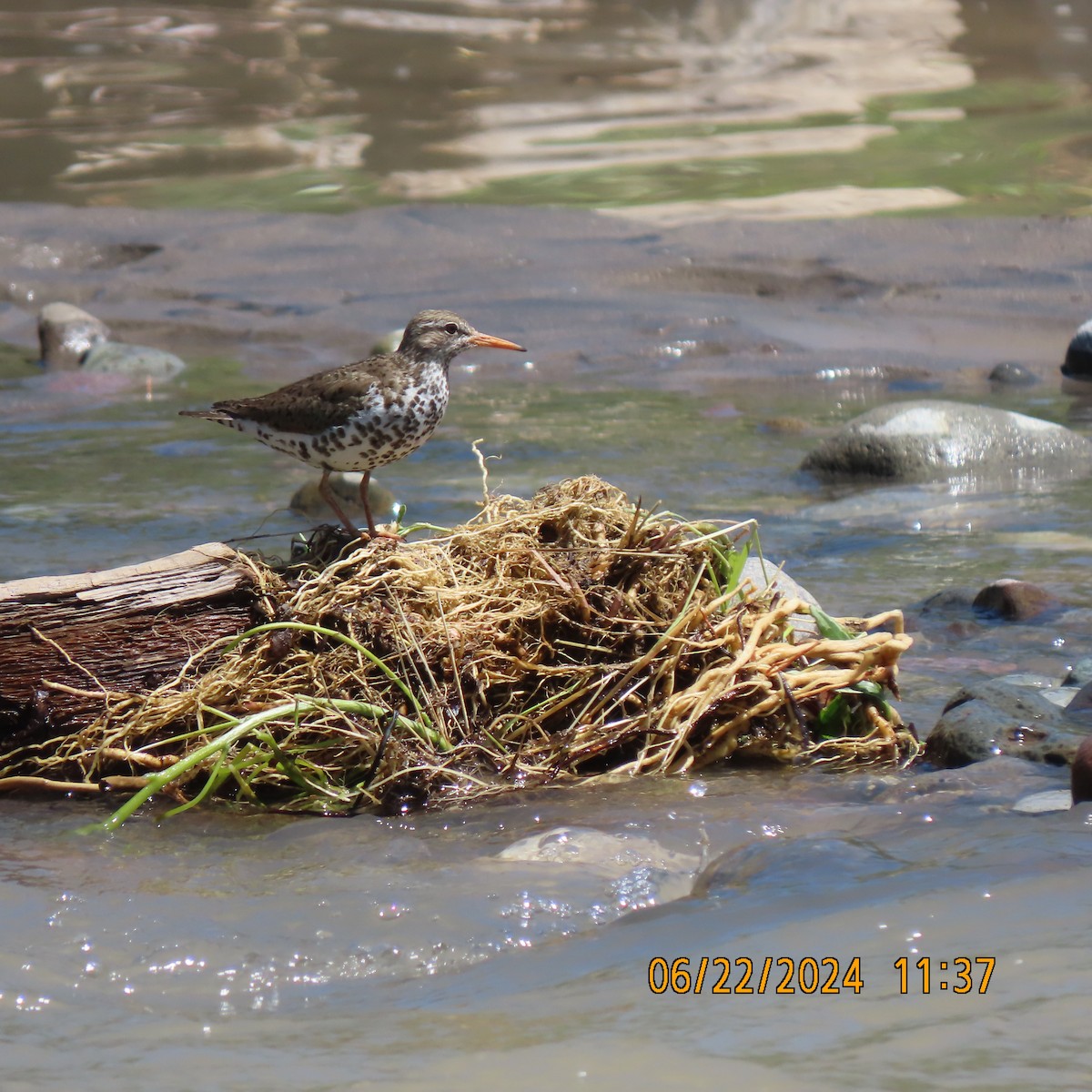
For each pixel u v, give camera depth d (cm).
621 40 5328
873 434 1705
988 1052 501
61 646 884
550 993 585
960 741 903
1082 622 1164
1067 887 648
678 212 3212
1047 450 1708
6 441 1881
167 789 875
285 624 885
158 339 2480
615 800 845
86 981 618
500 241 2950
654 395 2123
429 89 4572
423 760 867
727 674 916
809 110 4278
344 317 2522
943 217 3128
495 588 936
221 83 4619
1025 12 5669
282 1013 588
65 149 3847
